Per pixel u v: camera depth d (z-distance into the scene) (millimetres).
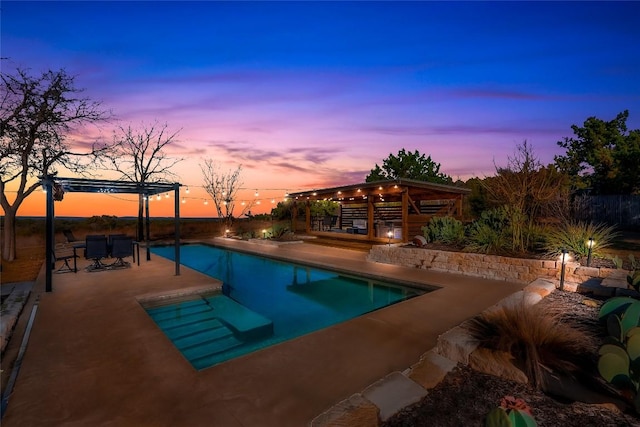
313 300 6855
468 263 7148
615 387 2361
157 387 2643
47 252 5773
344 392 2553
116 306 4934
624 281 4984
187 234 19109
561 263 5711
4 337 3602
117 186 7570
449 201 14109
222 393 2545
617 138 18188
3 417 2244
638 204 13367
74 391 2586
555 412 2178
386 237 14141
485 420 1591
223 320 5262
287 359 3146
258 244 13906
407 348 3416
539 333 2867
